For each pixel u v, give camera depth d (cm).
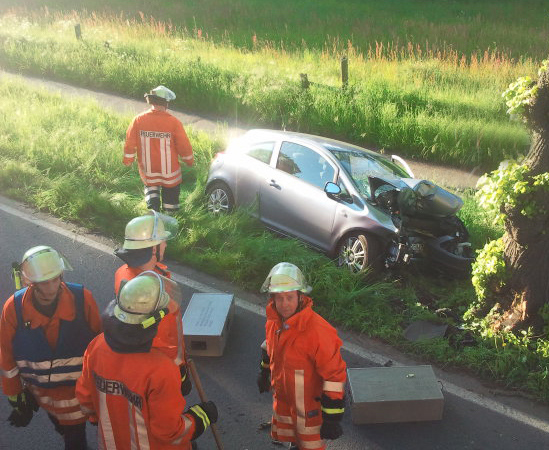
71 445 381
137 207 819
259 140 795
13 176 909
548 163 516
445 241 688
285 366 347
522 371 518
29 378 358
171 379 284
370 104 1252
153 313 279
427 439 454
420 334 579
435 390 470
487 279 576
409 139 1170
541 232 529
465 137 1126
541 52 1789
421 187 673
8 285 642
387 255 659
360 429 462
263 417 471
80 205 809
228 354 546
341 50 1823
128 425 293
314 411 358
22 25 1955
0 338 346
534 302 549
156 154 735
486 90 1377
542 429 468
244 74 1457
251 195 779
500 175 532
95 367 294
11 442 436
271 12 2545
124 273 388
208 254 706
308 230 723
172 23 2292
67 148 994
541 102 509
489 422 473
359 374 489
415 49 1862
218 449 400
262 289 350
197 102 1412
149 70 1488
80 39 1802
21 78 1523
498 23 2323
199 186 860
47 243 738
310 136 784
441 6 2803
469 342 566
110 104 1424
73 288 351
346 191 691
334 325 598
